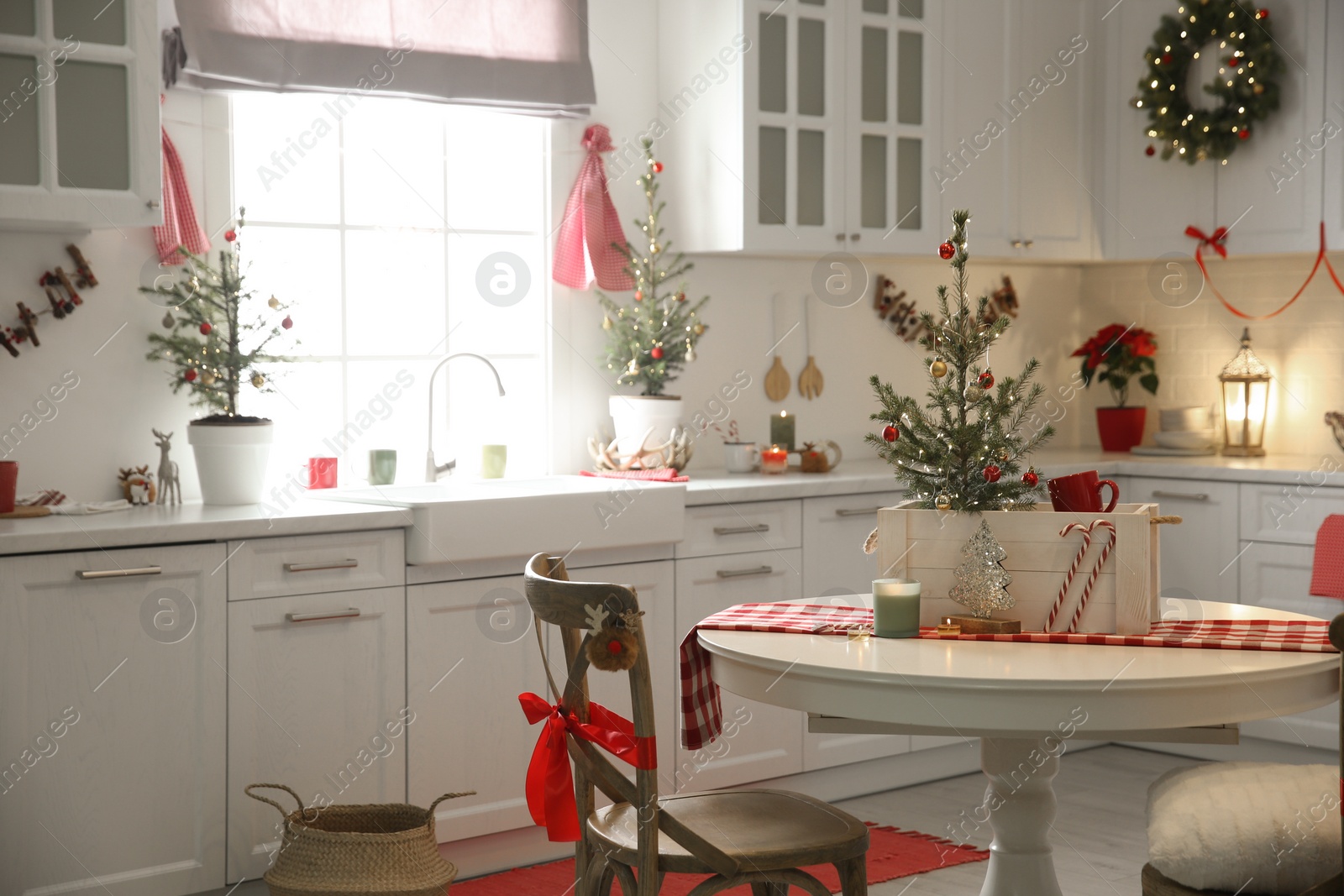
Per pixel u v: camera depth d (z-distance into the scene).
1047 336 5.47
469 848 3.47
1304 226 4.47
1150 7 4.82
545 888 3.38
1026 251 4.79
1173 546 4.52
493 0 3.95
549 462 4.24
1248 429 4.79
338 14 3.68
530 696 2.18
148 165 3.14
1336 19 4.38
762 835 2.14
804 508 4.05
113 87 3.10
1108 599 2.25
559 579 2.25
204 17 3.46
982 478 2.33
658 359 4.16
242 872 3.08
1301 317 4.88
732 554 3.89
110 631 2.90
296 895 2.77
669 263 4.42
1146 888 2.20
